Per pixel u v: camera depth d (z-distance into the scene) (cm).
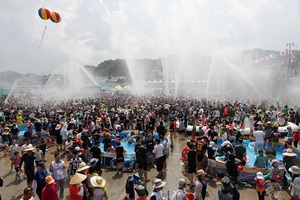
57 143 1645
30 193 623
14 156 1175
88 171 810
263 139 1505
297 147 1498
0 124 1922
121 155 1254
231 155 926
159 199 714
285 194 996
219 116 2284
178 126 2156
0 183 786
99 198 747
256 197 969
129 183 804
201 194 788
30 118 2317
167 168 1306
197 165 1190
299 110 2266
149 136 1372
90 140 1460
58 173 925
